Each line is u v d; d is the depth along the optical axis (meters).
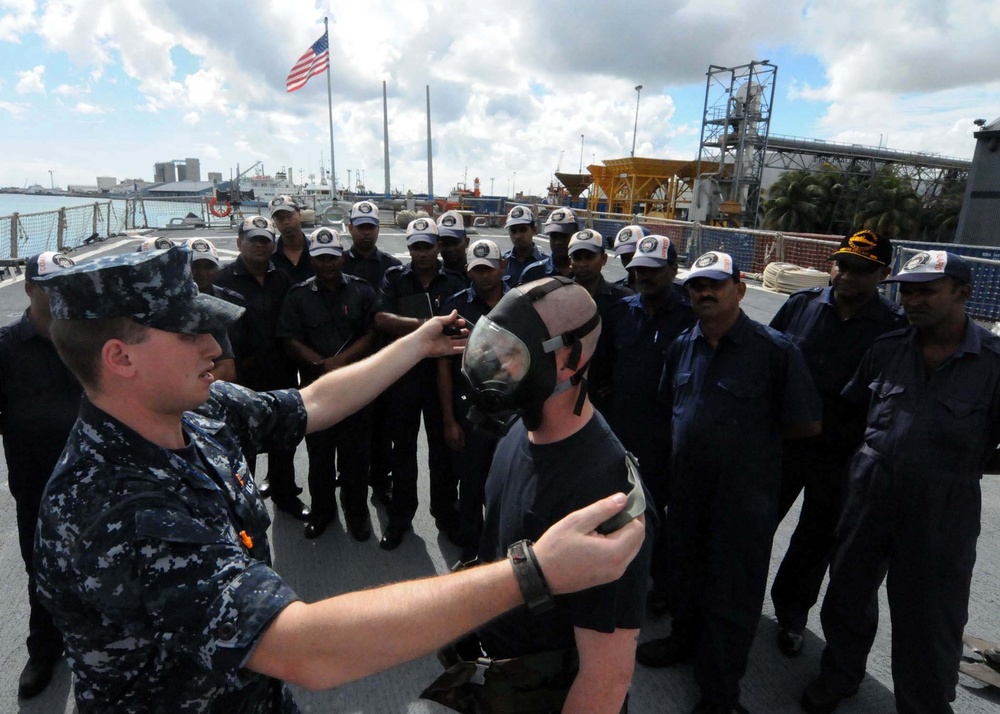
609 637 1.06
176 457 1.04
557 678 1.19
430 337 1.53
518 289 1.14
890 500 2.05
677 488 2.37
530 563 0.82
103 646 0.97
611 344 3.15
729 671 2.18
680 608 2.47
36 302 2.16
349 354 3.45
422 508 3.86
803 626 2.61
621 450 1.21
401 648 0.80
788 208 34.75
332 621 0.80
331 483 3.46
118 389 0.99
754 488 2.19
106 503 0.91
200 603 0.84
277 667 0.80
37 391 2.20
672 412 2.58
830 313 2.64
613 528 0.88
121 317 0.93
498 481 1.36
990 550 3.39
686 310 2.87
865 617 2.18
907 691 2.07
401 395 3.20
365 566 3.20
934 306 1.97
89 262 0.96
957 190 36.72
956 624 2.01
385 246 15.32
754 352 2.21
